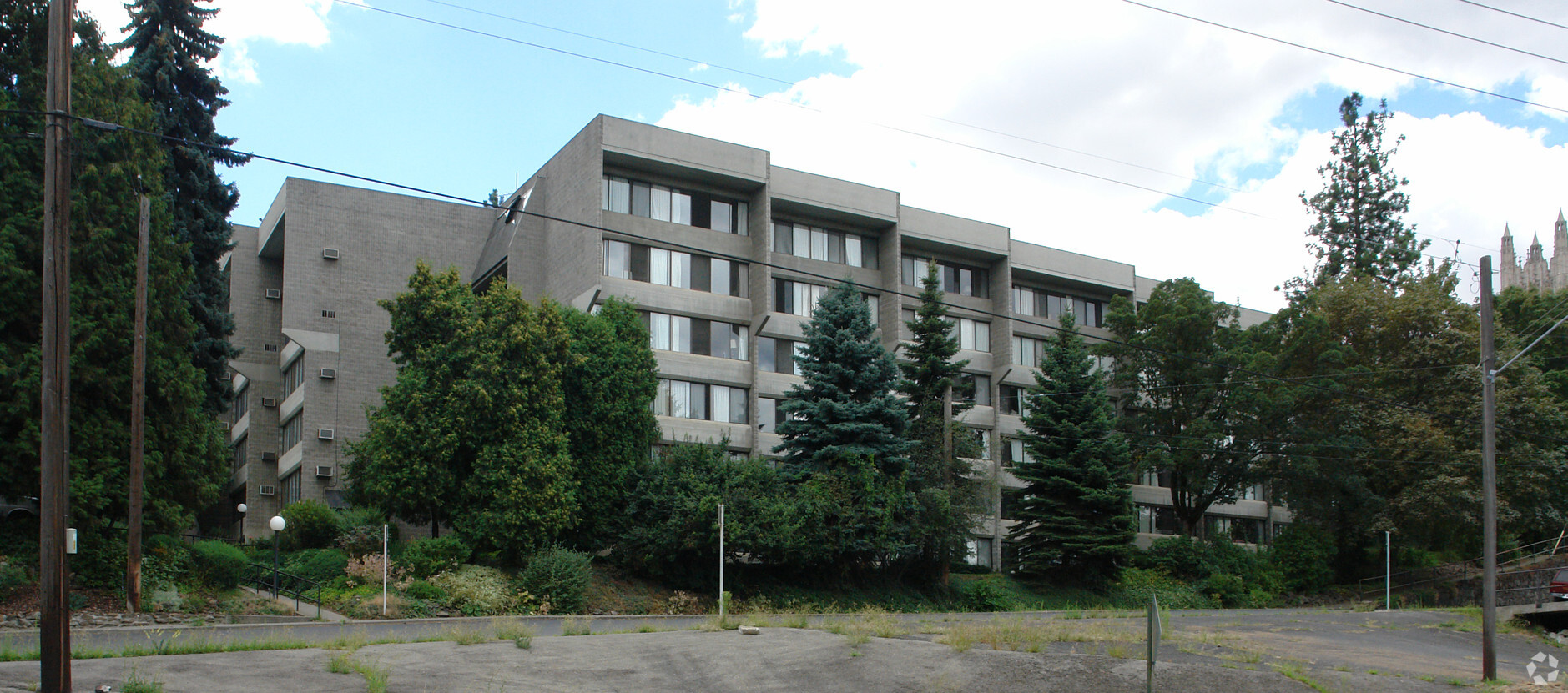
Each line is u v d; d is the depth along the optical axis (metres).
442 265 50.25
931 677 16.88
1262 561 52.12
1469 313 52.34
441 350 34.62
